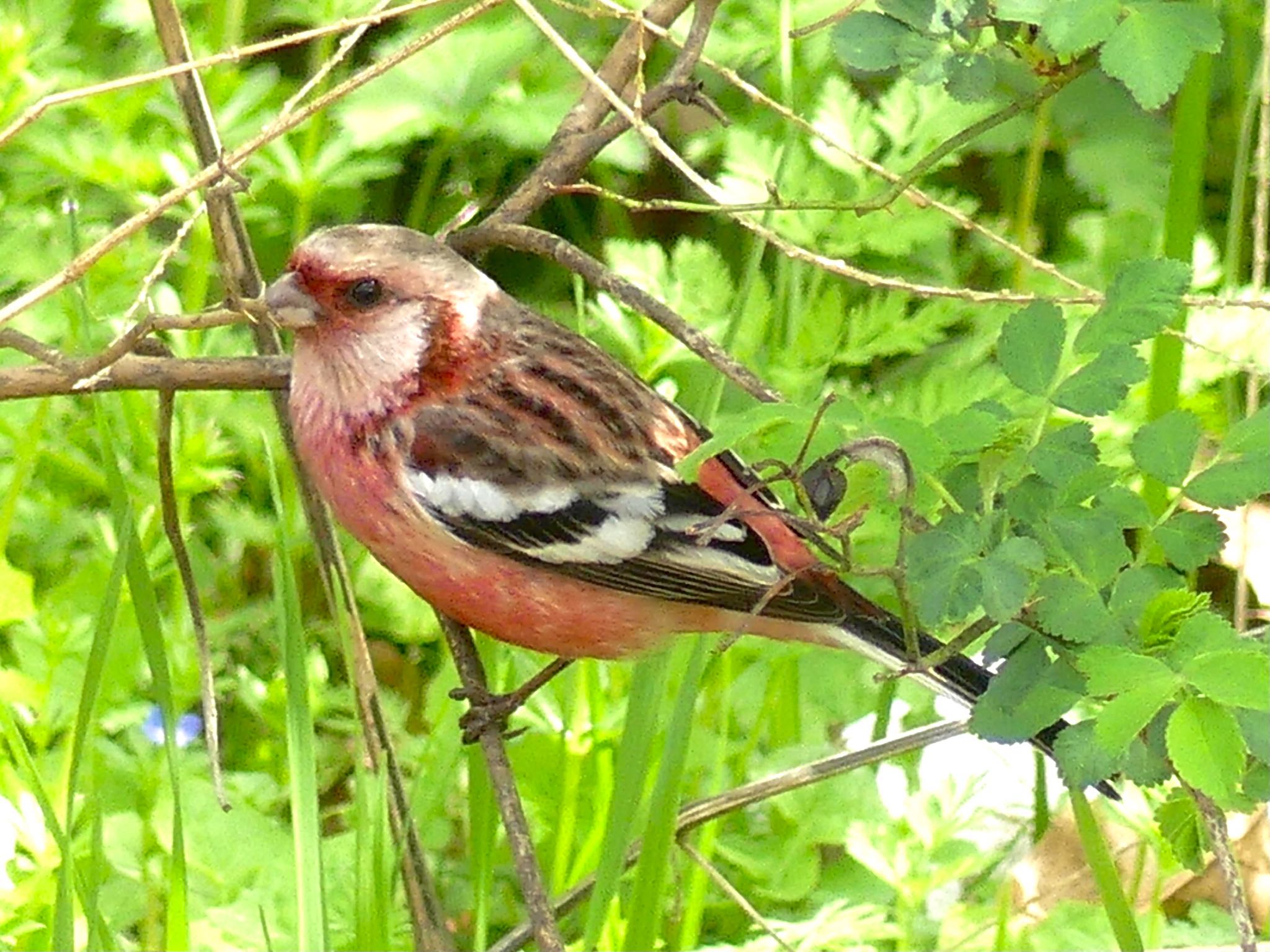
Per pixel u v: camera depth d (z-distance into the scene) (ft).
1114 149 39.99
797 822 29.78
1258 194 26.32
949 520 19.88
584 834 31.09
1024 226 38.81
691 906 27.96
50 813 24.38
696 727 31.63
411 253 26.35
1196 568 20.44
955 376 33.37
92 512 35.01
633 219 42.39
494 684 28.60
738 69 39.93
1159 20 20.33
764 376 33.27
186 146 36.45
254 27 40.96
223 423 35.40
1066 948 27.89
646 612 26.32
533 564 26.14
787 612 25.52
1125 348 19.93
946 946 28.37
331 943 28.66
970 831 29.12
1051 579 19.79
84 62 39.19
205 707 26.30
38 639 30.94
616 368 27.43
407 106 37.42
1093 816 23.25
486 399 26.35
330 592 28.35
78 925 28.35
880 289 36.37
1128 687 18.37
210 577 36.11
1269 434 19.52
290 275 26.14
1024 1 21.11
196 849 29.45
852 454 20.08
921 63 22.79
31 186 36.01
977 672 25.30
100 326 33.99
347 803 34.22
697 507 26.13
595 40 41.55
